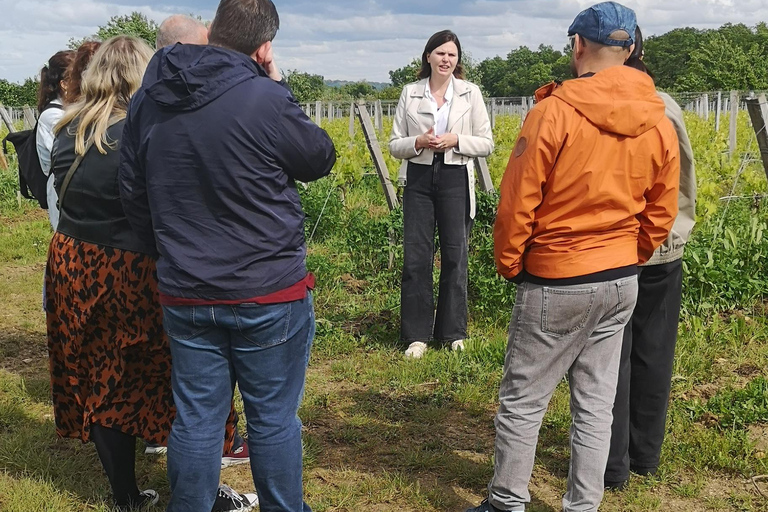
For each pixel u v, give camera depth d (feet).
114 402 9.93
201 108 7.91
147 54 9.87
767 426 13.03
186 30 9.71
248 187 8.01
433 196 16.87
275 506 9.02
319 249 27.40
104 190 9.47
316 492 11.30
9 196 38.83
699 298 19.38
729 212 26.94
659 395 11.18
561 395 14.29
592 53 8.75
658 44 310.24
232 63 7.99
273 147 8.02
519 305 9.23
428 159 16.61
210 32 8.44
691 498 11.06
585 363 9.36
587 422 9.36
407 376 15.79
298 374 8.82
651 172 8.76
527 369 9.26
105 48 9.72
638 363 11.12
